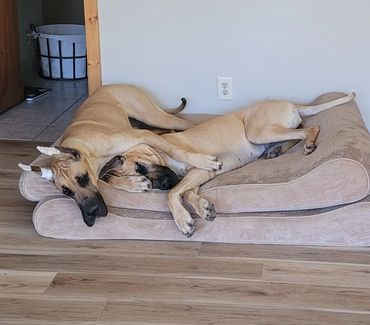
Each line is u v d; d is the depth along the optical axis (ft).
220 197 6.06
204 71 7.99
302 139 6.62
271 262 5.75
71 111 10.57
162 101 8.21
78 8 14.10
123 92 7.52
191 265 5.76
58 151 5.91
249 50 7.82
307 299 5.18
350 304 5.10
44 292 5.40
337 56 7.70
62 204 6.19
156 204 6.14
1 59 10.34
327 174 5.79
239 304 5.14
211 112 8.16
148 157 6.31
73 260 5.90
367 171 5.73
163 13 7.81
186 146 6.57
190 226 5.94
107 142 6.33
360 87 7.80
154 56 8.02
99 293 5.36
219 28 7.77
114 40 8.00
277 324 4.87
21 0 12.68
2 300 5.30
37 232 6.37
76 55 12.45
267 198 5.96
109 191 6.18
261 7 7.61
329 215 5.89
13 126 9.87
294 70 7.83
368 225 5.85
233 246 6.07
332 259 5.76
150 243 6.18
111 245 6.16
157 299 5.25
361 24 7.54
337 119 6.66
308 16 7.58
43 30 12.94
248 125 6.90
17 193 7.44
